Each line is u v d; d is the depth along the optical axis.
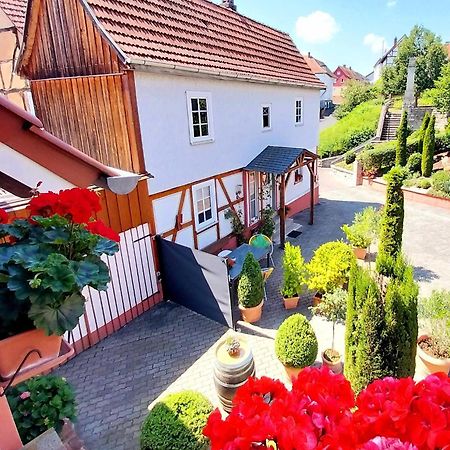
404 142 20.70
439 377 1.60
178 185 10.04
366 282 4.92
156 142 9.12
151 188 9.12
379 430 1.40
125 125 8.63
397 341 4.80
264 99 13.48
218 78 10.61
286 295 9.05
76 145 9.80
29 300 1.83
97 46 8.48
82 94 9.16
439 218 15.51
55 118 10.03
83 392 6.79
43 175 2.38
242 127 12.51
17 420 4.52
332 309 6.91
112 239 2.44
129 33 8.70
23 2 12.23
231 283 9.25
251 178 13.70
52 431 2.30
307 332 6.20
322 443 1.39
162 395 6.62
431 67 34.34
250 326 8.53
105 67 8.55
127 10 9.20
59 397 4.82
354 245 11.84
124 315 8.77
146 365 7.43
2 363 1.86
